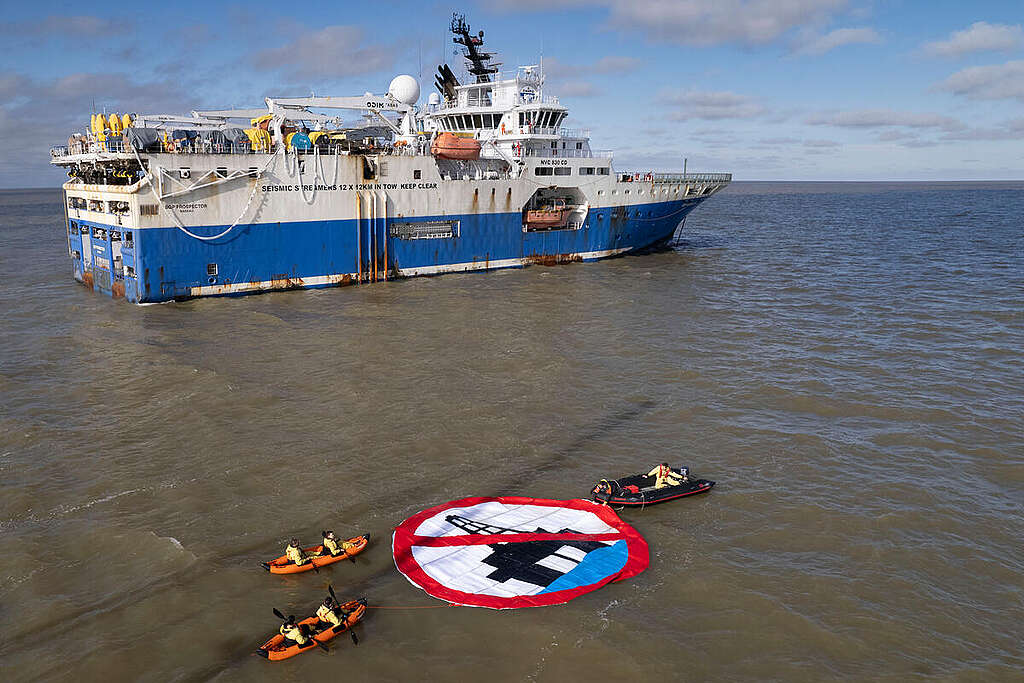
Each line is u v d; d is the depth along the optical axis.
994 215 133.00
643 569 16.45
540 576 16.05
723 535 18.05
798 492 20.34
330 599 14.38
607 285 51.06
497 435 23.88
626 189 61.25
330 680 12.95
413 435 23.70
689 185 66.31
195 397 26.84
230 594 15.30
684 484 20.09
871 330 38.88
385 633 14.20
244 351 33.09
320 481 20.34
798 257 68.25
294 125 51.19
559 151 60.53
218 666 13.28
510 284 50.78
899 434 24.62
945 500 19.98
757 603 15.28
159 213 41.09
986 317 42.19
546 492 20.14
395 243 50.44
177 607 14.84
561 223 59.47
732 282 53.41
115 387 28.08
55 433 23.58
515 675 13.11
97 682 12.86
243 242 44.31
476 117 60.28
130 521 18.03
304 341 34.91
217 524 18.00
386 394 27.53
